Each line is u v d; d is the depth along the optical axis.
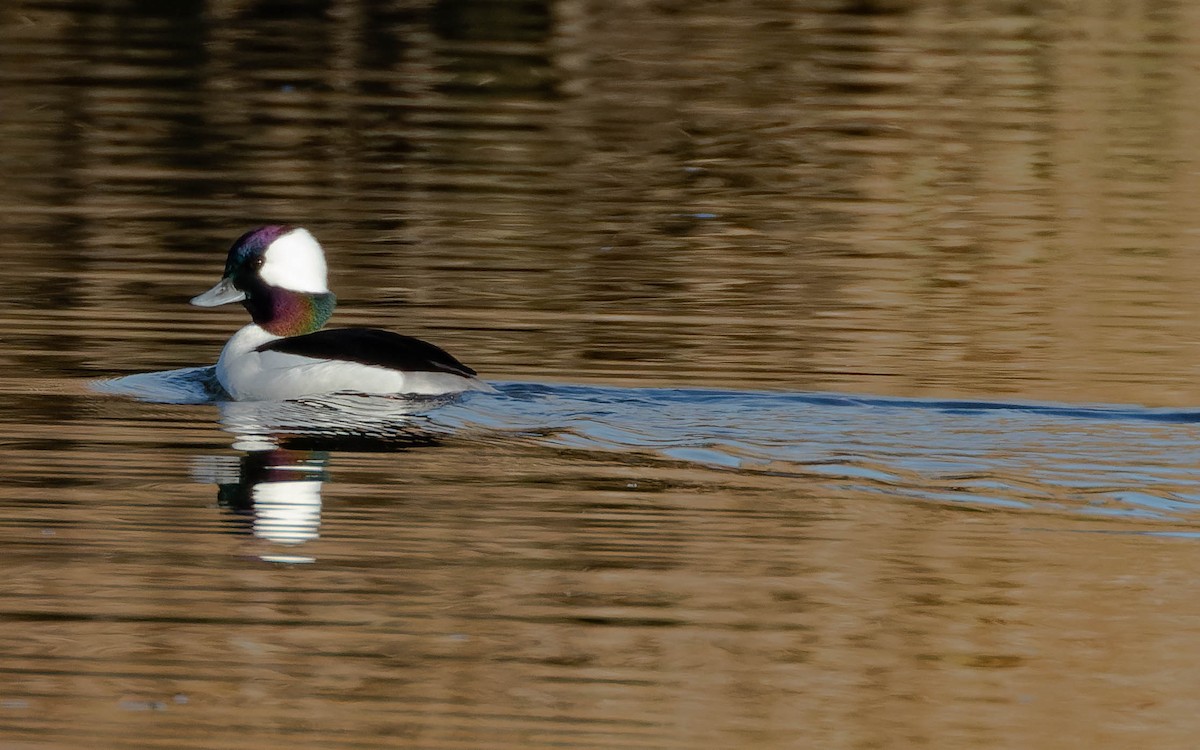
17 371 14.79
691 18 33.72
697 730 8.62
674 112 26.92
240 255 15.01
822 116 26.69
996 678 9.24
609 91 28.12
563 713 8.76
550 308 17.31
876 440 12.99
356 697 8.91
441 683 9.07
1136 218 21.72
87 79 27.83
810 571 10.48
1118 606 10.05
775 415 13.62
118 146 24.05
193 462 12.38
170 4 34.19
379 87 28.06
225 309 17.12
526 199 22.09
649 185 22.95
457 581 10.27
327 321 16.48
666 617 9.88
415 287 18.03
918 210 22.05
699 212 21.70
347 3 34.78
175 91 27.39
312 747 8.39
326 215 20.98
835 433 13.15
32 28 31.58
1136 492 11.93
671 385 14.62
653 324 16.78
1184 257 19.98
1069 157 24.69
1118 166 24.28
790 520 11.27
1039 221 21.53
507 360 15.35
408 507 11.47
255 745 8.40
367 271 18.61
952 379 15.02
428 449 12.70
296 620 9.76
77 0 34.25
